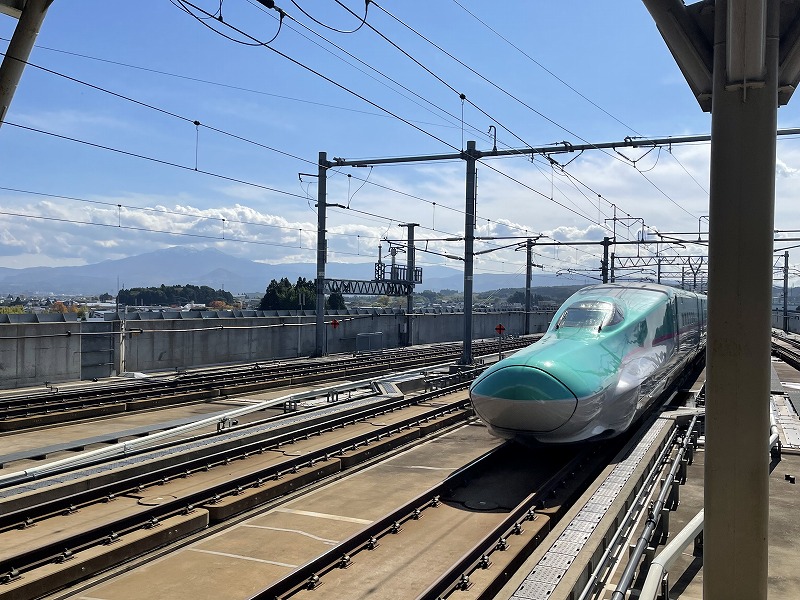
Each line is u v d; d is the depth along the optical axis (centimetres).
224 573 809
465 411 1930
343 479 1252
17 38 738
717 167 420
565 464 1341
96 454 1252
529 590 673
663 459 1281
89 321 2736
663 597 657
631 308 1507
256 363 3419
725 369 418
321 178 3444
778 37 409
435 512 1051
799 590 703
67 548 826
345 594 758
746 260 411
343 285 4188
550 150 2231
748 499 415
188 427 1509
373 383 2231
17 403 1962
